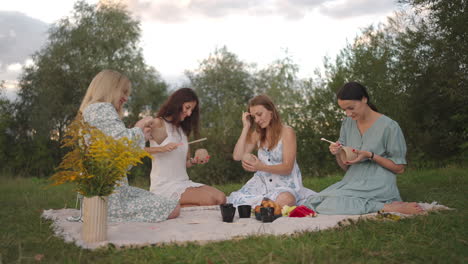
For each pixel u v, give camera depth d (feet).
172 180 14.49
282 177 13.97
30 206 15.65
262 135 14.38
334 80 38.68
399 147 12.46
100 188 8.89
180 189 14.14
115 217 11.58
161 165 14.40
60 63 60.95
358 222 10.22
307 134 39.34
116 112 11.32
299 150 39.50
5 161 53.98
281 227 9.80
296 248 7.64
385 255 7.43
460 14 30.63
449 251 7.72
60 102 60.08
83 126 8.98
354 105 12.54
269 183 13.96
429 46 33.32
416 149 35.09
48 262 7.49
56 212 13.41
